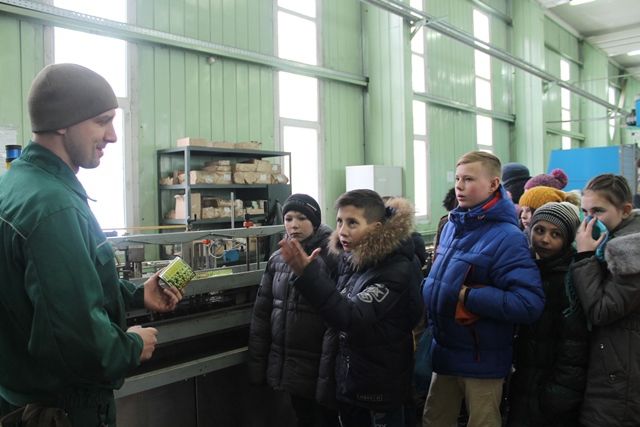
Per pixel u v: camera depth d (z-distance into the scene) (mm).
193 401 1874
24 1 3416
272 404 2131
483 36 8648
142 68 4156
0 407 1067
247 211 4410
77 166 1054
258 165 4520
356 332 1423
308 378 1752
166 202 4316
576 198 2311
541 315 1575
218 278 1776
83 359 903
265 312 1868
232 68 4852
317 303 1342
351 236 1526
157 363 1741
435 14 7297
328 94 5961
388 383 1515
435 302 1662
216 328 1812
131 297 1299
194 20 4500
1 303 966
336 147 6066
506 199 1663
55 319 884
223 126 4773
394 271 1484
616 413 1389
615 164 5832
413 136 6340
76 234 934
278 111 5332
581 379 1468
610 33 11445
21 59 3486
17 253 915
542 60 9047
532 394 1582
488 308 1515
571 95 11461
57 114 986
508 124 9430
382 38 6234
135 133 4117
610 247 1373
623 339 1396
